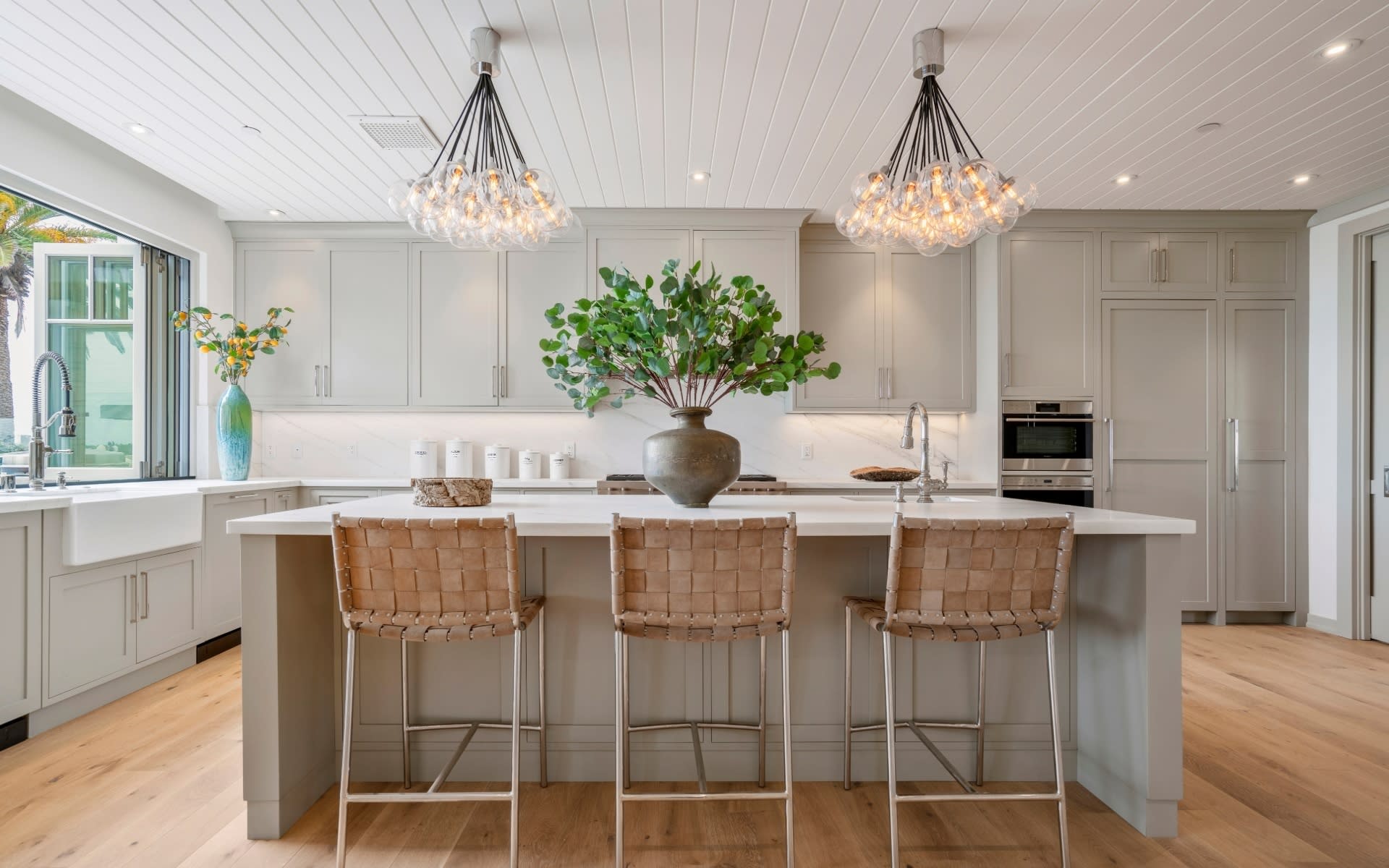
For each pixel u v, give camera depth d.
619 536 1.66
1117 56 2.51
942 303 4.48
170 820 1.97
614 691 2.20
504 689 2.21
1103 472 4.20
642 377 2.29
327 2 2.21
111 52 2.49
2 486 2.91
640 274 4.22
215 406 4.27
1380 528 3.84
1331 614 4.02
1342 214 4.00
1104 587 2.12
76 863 1.76
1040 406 4.22
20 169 2.92
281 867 1.75
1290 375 4.20
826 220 4.36
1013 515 2.06
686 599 1.68
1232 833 1.92
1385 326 3.84
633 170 3.57
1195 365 4.21
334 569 2.21
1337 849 1.84
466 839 1.89
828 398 4.45
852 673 2.22
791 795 1.70
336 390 4.40
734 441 2.25
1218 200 3.99
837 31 2.37
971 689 2.24
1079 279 4.22
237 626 3.71
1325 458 4.08
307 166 3.53
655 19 2.30
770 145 3.27
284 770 1.92
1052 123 3.02
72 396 3.43
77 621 2.72
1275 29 2.34
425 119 3.02
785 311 4.21
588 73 2.63
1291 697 2.96
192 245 4.03
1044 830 1.95
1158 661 1.91
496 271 4.41
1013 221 2.39
